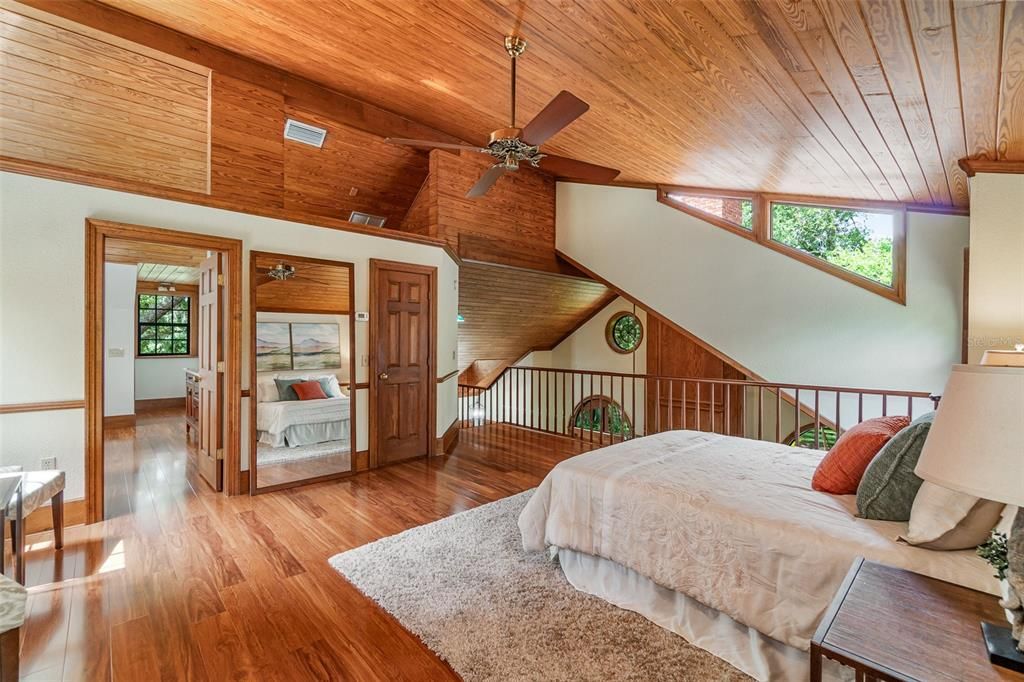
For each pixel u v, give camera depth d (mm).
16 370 2797
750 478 2213
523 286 6668
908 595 1204
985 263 2680
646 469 2355
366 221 5859
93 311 3010
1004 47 1583
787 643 1635
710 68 2240
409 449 4746
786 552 1674
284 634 1932
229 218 3588
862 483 1771
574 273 6422
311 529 2992
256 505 3422
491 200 5547
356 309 4297
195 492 3689
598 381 8133
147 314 8164
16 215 2787
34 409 2842
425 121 4703
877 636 1041
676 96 2672
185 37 3521
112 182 3068
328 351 5121
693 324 5102
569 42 2410
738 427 5883
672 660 1757
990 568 1353
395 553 2629
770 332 4609
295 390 5027
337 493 3719
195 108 3893
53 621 1998
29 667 1718
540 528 2508
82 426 2998
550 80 2938
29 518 2867
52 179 2893
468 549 2686
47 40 3205
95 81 3496
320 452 4812
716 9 1758
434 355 4938
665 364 6422
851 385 4227
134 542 2773
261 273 3992
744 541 1784
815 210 4441
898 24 1548
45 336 2877
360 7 2646
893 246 4043
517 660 1765
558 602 2152
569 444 5492
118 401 6449
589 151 4270
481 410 8414
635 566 2111
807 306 4414
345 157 4980
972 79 1814
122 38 3289
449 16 2500
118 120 3744
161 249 5344
